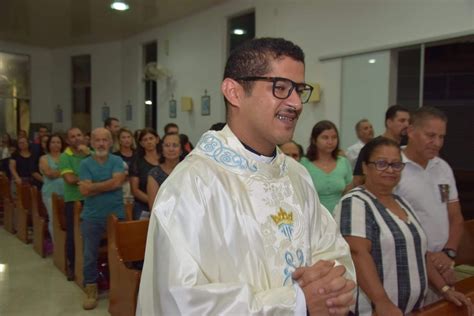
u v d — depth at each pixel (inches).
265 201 41.1
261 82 38.8
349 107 191.2
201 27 279.6
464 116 163.0
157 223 37.0
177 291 33.8
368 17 180.1
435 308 67.6
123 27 326.0
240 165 41.2
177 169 40.4
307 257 42.2
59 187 183.3
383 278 66.7
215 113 271.0
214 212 38.0
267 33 232.2
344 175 120.0
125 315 105.3
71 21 311.9
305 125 213.2
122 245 111.4
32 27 331.9
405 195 82.2
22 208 211.8
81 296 142.1
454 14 149.9
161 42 319.6
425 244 70.3
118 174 136.8
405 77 169.6
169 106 315.3
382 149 70.2
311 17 206.5
